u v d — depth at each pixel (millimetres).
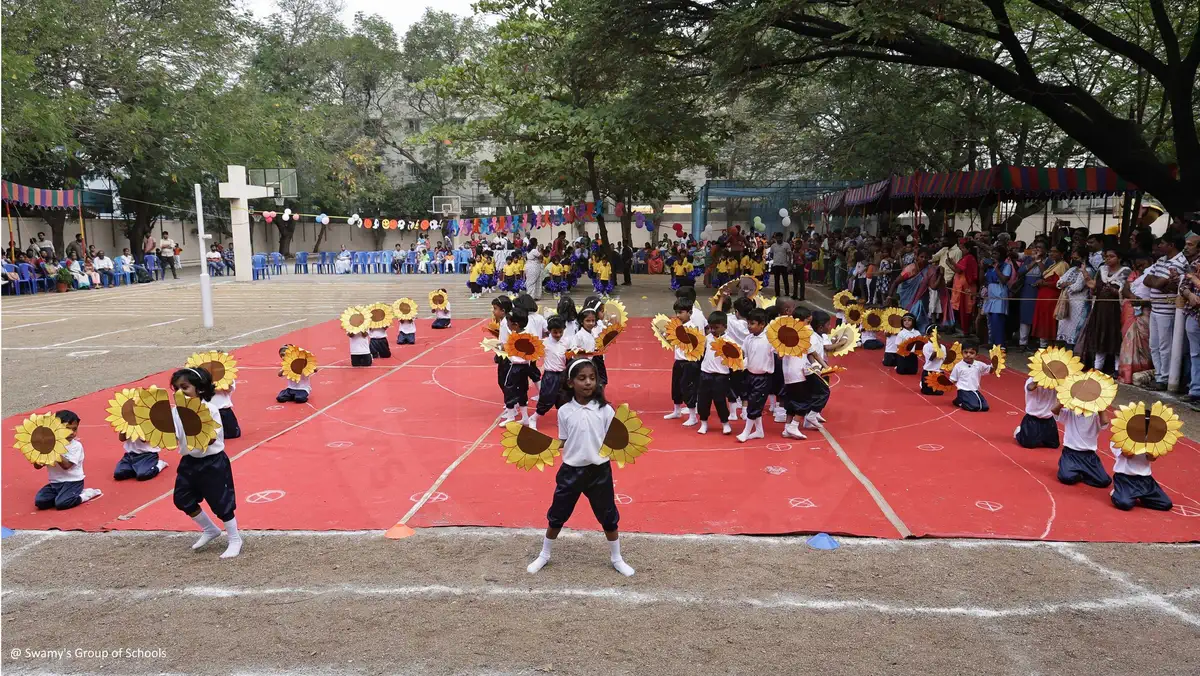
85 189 33188
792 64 14719
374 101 45500
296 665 3965
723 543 5391
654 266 33281
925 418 8711
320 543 5441
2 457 7414
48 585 4848
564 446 4934
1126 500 5875
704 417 8148
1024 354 12430
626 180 27453
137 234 33094
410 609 4516
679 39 15633
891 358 11672
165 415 5121
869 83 18141
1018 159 22375
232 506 5273
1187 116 12250
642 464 7098
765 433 8180
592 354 8516
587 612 4469
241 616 4457
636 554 5227
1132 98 18672
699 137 19516
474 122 24203
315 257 36969
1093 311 10523
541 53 22562
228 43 31109
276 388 10484
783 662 3947
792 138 31609
